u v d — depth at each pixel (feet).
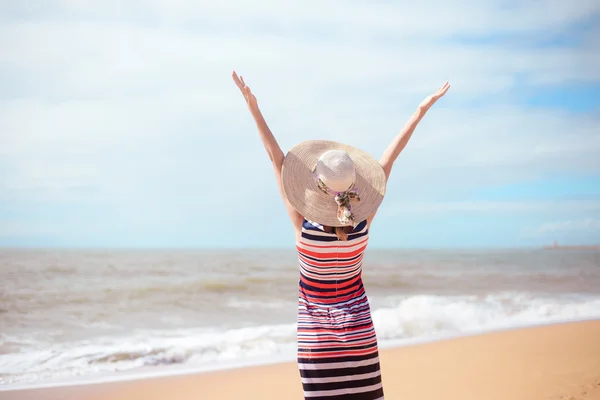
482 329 32.04
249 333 30.73
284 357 25.00
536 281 70.18
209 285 59.06
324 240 8.46
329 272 8.70
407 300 45.60
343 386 8.54
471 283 67.15
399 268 97.71
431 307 39.01
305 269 8.87
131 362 23.70
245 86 8.86
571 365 20.76
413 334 30.42
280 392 18.78
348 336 8.61
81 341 29.12
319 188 8.57
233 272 84.53
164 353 25.23
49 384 19.88
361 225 8.70
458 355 23.76
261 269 92.17
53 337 30.48
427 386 18.52
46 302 45.78
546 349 24.50
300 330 8.90
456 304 42.52
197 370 22.22
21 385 19.72
